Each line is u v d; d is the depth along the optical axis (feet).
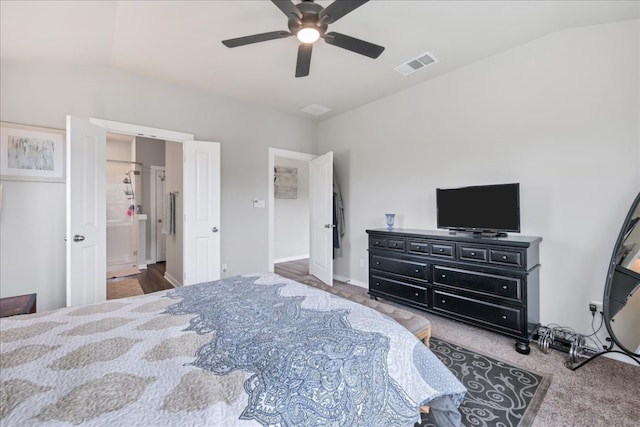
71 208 8.33
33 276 8.75
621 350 7.03
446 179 10.73
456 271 8.75
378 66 10.00
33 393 2.50
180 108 11.46
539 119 8.46
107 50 8.73
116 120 10.03
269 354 3.20
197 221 11.67
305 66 7.59
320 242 14.98
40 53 8.37
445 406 4.05
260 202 13.83
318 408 2.84
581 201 7.79
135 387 2.64
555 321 8.18
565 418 5.14
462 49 8.95
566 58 7.97
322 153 16.02
